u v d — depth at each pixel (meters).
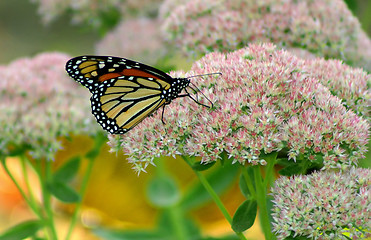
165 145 0.68
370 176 0.67
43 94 0.76
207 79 0.69
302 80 0.69
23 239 0.74
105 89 0.68
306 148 0.67
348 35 0.77
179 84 0.68
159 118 0.68
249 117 0.67
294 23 0.76
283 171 0.68
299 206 0.66
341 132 0.67
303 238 0.66
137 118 0.69
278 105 0.68
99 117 0.68
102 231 0.79
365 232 0.66
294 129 0.67
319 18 0.77
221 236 0.75
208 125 0.67
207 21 0.77
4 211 0.81
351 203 0.66
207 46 0.77
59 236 0.81
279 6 0.77
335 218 0.66
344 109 0.68
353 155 0.67
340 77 0.71
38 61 0.79
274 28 0.76
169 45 0.81
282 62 0.70
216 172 0.79
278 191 0.67
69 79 0.77
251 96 0.68
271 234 0.68
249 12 0.77
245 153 0.67
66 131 0.75
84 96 0.76
